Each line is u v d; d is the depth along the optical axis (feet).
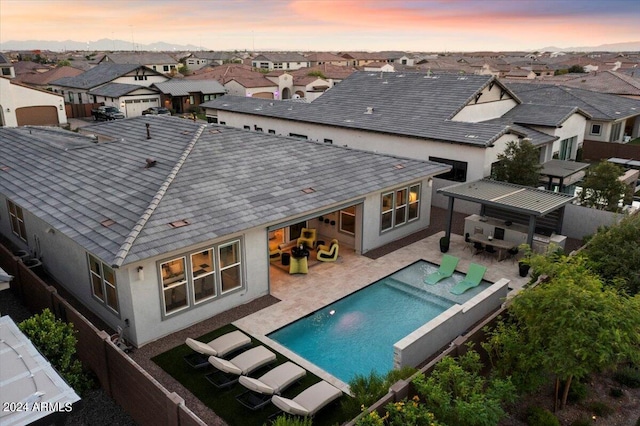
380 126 90.07
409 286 52.21
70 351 32.76
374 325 44.70
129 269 37.91
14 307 46.68
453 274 55.26
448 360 29.50
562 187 79.25
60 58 462.19
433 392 26.84
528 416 30.27
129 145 63.52
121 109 187.93
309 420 29.32
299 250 54.39
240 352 38.88
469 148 76.28
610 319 26.61
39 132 80.43
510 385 28.86
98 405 32.94
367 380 32.27
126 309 39.88
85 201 47.85
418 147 83.82
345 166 62.03
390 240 63.72
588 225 64.59
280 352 39.52
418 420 26.02
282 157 61.67
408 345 34.99
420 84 104.37
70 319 37.11
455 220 73.67
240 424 30.99
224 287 45.39
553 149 94.53
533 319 29.99
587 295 27.81
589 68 305.32
